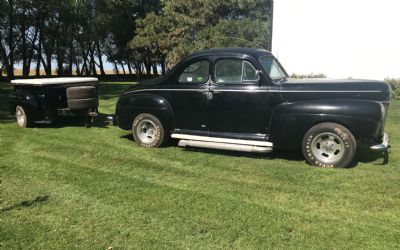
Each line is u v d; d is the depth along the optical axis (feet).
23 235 12.35
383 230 12.46
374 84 18.72
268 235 12.19
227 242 11.80
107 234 12.38
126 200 15.05
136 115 23.11
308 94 18.92
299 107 18.62
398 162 19.51
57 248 11.59
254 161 20.08
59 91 28.76
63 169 18.98
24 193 15.85
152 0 128.88
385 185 16.33
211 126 21.03
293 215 13.57
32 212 14.02
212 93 20.53
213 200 14.96
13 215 13.78
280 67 21.93
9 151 22.41
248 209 14.10
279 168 18.81
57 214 13.85
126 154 21.67
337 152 18.62
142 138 23.29
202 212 13.89
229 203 14.66
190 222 13.12
